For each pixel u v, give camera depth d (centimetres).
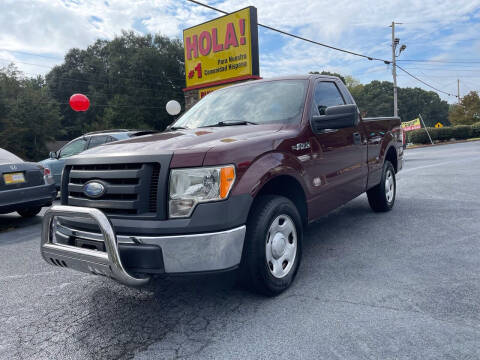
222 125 365
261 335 242
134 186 251
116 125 4569
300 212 352
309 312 269
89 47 5616
